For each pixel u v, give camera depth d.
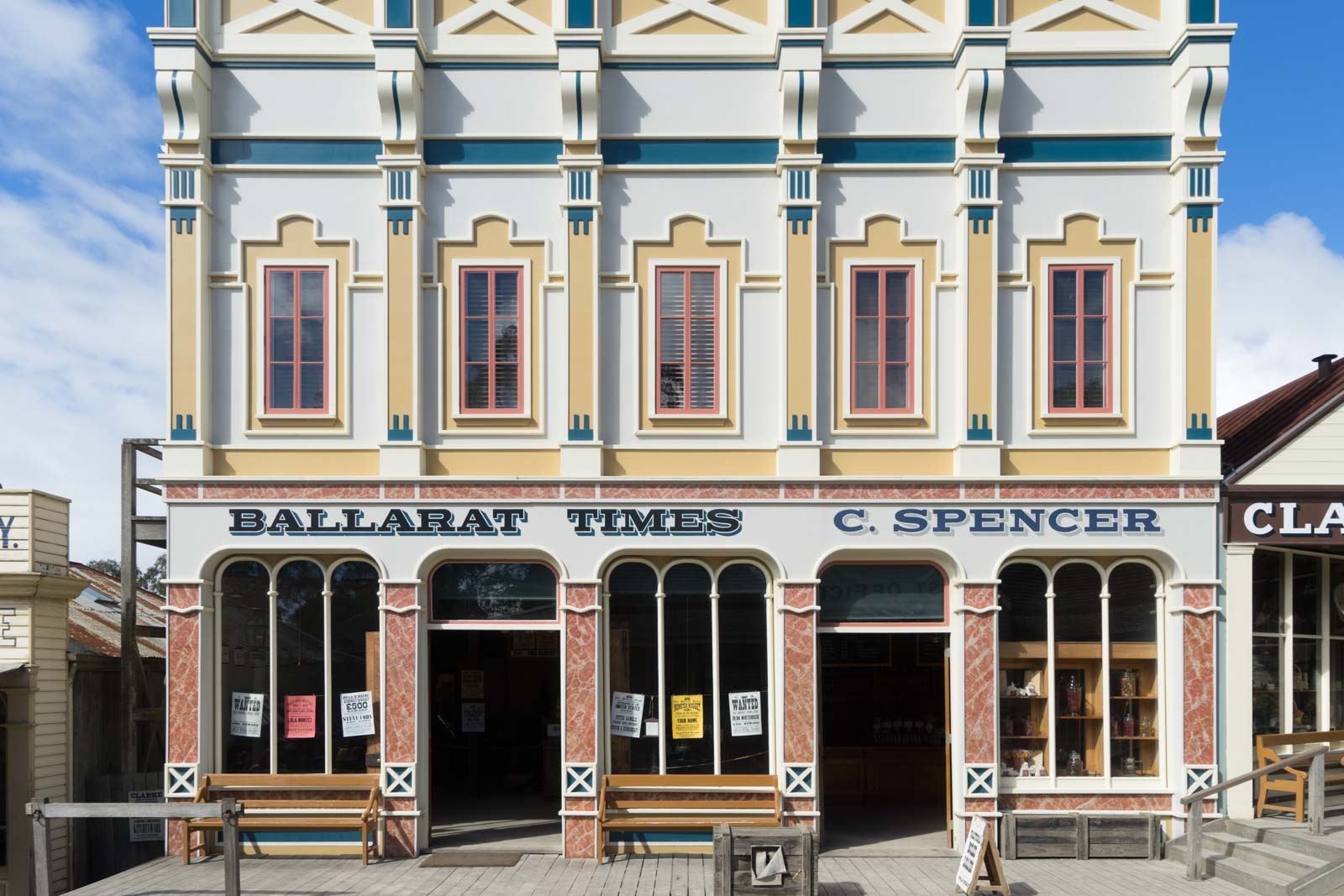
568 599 12.55
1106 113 13.03
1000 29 12.59
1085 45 13.07
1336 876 10.15
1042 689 12.88
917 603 12.88
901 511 12.66
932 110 13.08
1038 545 12.59
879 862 12.08
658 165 13.00
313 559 12.79
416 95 12.77
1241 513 12.67
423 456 12.77
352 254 12.94
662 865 11.84
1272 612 13.57
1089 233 12.98
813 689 12.50
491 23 13.13
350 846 12.30
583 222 12.80
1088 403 12.96
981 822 10.62
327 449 12.83
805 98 12.70
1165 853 12.19
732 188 13.03
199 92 12.70
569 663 12.48
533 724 18.28
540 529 12.63
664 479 12.62
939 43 13.10
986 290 12.73
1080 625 12.94
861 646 16.38
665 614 12.81
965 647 12.54
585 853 12.27
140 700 15.07
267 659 12.71
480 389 12.98
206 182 12.84
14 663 13.16
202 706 12.44
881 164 12.98
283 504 12.59
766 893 10.06
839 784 15.95
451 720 18.05
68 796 14.02
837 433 12.88
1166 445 12.86
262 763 12.59
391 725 12.45
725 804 12.38
